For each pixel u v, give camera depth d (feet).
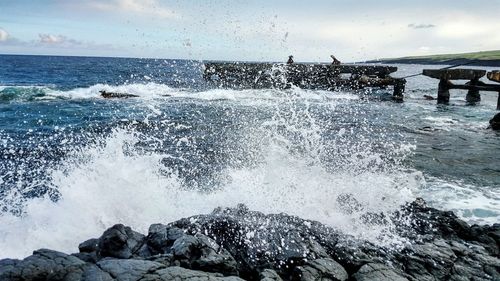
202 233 16.42
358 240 16.71
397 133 45.42
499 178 27.58
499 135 44.52
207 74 119.14
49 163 29.40
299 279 13.47
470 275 14.33
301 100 78.48
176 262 13.57
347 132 45.50
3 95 63.31
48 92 70.59
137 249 15.38
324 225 17.83
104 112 54.75
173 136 40.57
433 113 63.87
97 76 133.49
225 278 12.49
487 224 19.92
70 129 42.73
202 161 30.76
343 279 13.61
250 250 15.35
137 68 202.18
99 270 12.21
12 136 38.37
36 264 12.27
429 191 24.75
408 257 15.38
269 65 108.78
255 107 65.10
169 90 87.15
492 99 97.45
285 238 16.12
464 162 32.12
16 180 25.40
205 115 55.42
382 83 86.33
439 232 18.08
